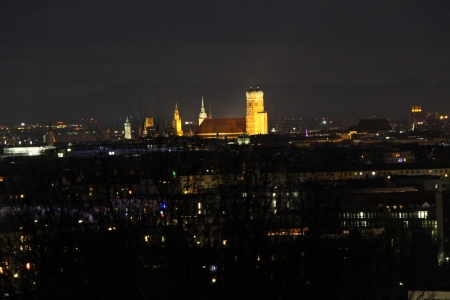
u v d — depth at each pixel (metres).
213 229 118.31
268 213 124.12
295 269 112.31
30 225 111.94
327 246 119.00
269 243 114.25
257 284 111.06
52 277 108.12
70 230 111.06
